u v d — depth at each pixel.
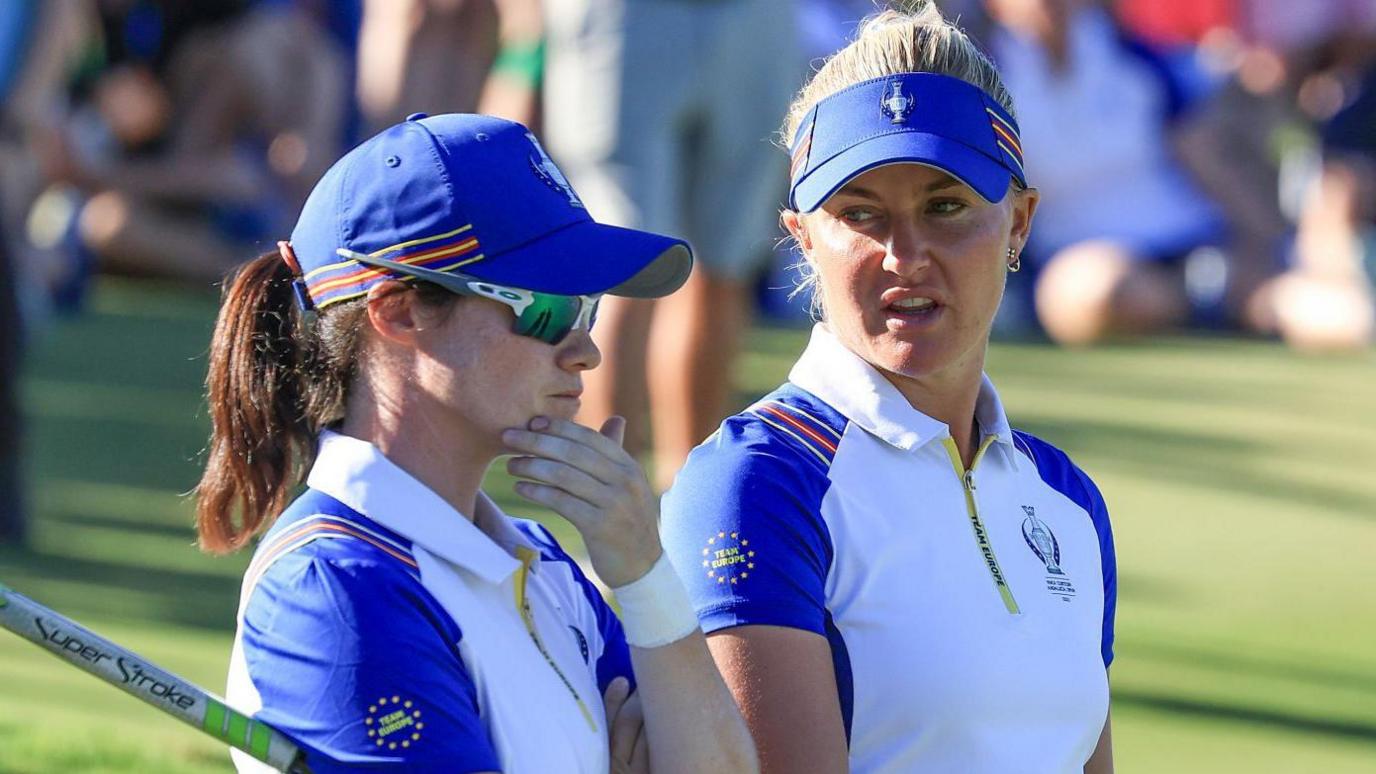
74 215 40.06
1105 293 41.66
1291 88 45.25
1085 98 42.88
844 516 10.93
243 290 10.03
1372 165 44.06
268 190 43.53
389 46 37.84
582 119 23.94
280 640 9.31
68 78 41.66
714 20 23.66
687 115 24.00
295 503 9.72
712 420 24.39
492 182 9.66
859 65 11.34
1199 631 22.53
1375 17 45.44
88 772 15.50
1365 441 33.22
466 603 9.55
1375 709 20.14
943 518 11.09
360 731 9.17
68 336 37.44
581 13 23.83
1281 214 44.41
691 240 24.47
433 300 9.59
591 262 9.67
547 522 24.06
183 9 42.72
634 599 9.99
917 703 10.73
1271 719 19.59
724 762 10.06
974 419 11.73
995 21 43.00
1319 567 25.45
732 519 10.84
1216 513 27.98
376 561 9.39
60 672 18.66
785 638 10.65
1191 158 43.91
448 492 9.81
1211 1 44.84
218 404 10.05
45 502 24.78
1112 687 20.36
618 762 10.23
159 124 43.25
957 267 11.09
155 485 26.00
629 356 22.98
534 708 9.66
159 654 18.61
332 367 9.82
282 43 43.09
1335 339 42.69
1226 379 38.50
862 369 11.27
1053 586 11.42
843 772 10.62
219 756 16.34
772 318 41.41
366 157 9.75
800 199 11.35
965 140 11.07
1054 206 43.19
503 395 9.67
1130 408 34.84
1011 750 10.91
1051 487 11.98
